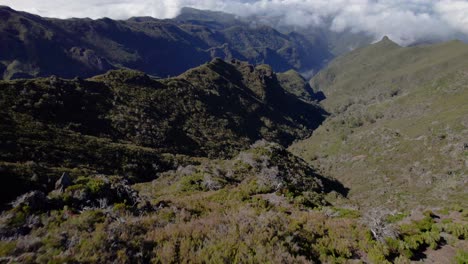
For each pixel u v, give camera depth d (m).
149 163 87.12
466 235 15.77
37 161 65.38
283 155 84.69
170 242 11.62
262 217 15.48
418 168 131.50
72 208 16.16
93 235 11.55
